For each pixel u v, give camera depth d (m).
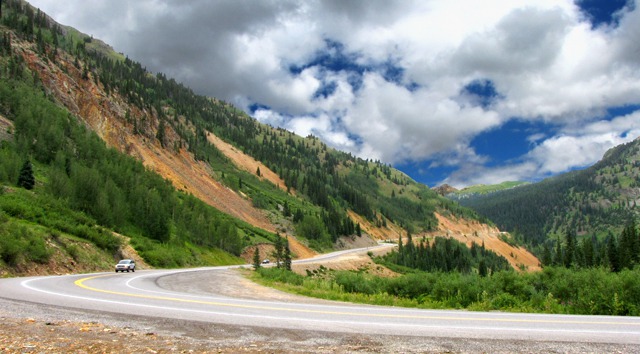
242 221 123.94
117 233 60.41
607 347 8.09
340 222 177.25
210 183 142.12
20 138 72.06
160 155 128.25
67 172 73.31
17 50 107.25
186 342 8.23
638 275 18.83
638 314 16.70
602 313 17.67
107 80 137.75
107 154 88.44
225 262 83.50
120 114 126.31
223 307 13.52
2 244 29.47
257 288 25.44
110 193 68.00
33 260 32.59
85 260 40.88
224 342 8.27
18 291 17.11
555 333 9.48
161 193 90.88
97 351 7.38
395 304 20.12
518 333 9.44
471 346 8.08
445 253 157.38
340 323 10.54
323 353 7.43
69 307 12.71
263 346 7.95
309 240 145.12
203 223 87.12
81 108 109.25
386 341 8.46
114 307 12.97
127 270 41.47
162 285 24.75
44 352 7.24
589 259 87.44
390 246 178.38
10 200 45.53
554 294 22.73
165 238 72.69
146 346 7.81
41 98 90.62
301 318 11.27
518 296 22.92
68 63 121.94
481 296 22.16
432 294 25.52
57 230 44.25
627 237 81.56
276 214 155.88
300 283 31.25
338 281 30.38
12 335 8.44
